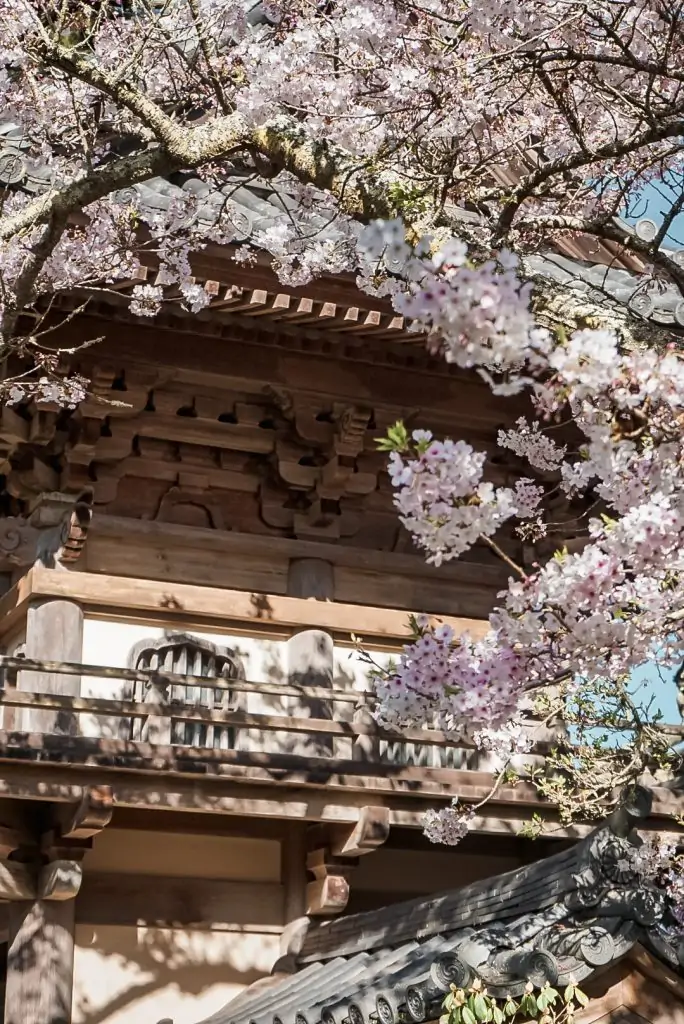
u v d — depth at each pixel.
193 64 9.46
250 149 8.20
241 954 12.16
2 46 9.27
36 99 9.70
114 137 11.18
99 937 11.74
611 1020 9.84
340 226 9.23
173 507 13.16
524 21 8.12
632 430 6.52
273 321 12.42
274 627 13.09
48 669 11.14
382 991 9.73
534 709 10.20
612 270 14.75
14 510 12.98
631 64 8.06
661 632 6.73
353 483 13.48
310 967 11.86
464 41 8.87
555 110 10.30
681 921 10.22
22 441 12.26
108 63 10.39
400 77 8.66
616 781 10.21
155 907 12.00
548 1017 9.18
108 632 12.52
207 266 11.45
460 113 9.01
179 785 11.27
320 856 12.22
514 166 11.56
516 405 13.76
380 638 13.43
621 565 6.43
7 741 10.65
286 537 13.46
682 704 12.02
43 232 8.09
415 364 13.30
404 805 11.96
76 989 11.53
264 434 13.25
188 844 12.30
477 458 5.58
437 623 13.59
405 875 13.02
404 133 9.13
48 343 12.03
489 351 4.73
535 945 9.83
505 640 6.61
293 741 12.74
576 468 7.41
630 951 9.91
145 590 12.55
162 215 10.49
